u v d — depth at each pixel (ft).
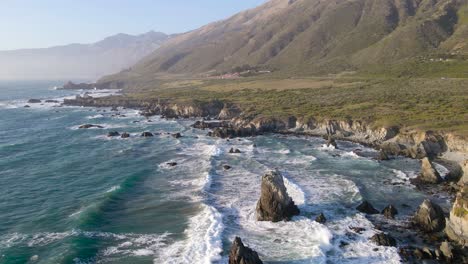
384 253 122.62
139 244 129.29
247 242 130.72
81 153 261.03
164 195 176.24
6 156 250.98
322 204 163.02
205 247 125.59
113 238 133.59
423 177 191.93
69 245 126.00
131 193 179.93
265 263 117.91
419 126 261.44
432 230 136.87
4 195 176.55
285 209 149.28
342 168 218.38
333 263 117.80
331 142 272.92
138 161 238.89
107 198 168.25
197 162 234.99
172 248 126.41
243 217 150.82
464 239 123.24
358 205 161.17
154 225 144.15
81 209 157.48
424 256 119.85
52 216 152.15
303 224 143.43
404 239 132.16
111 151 267.59
